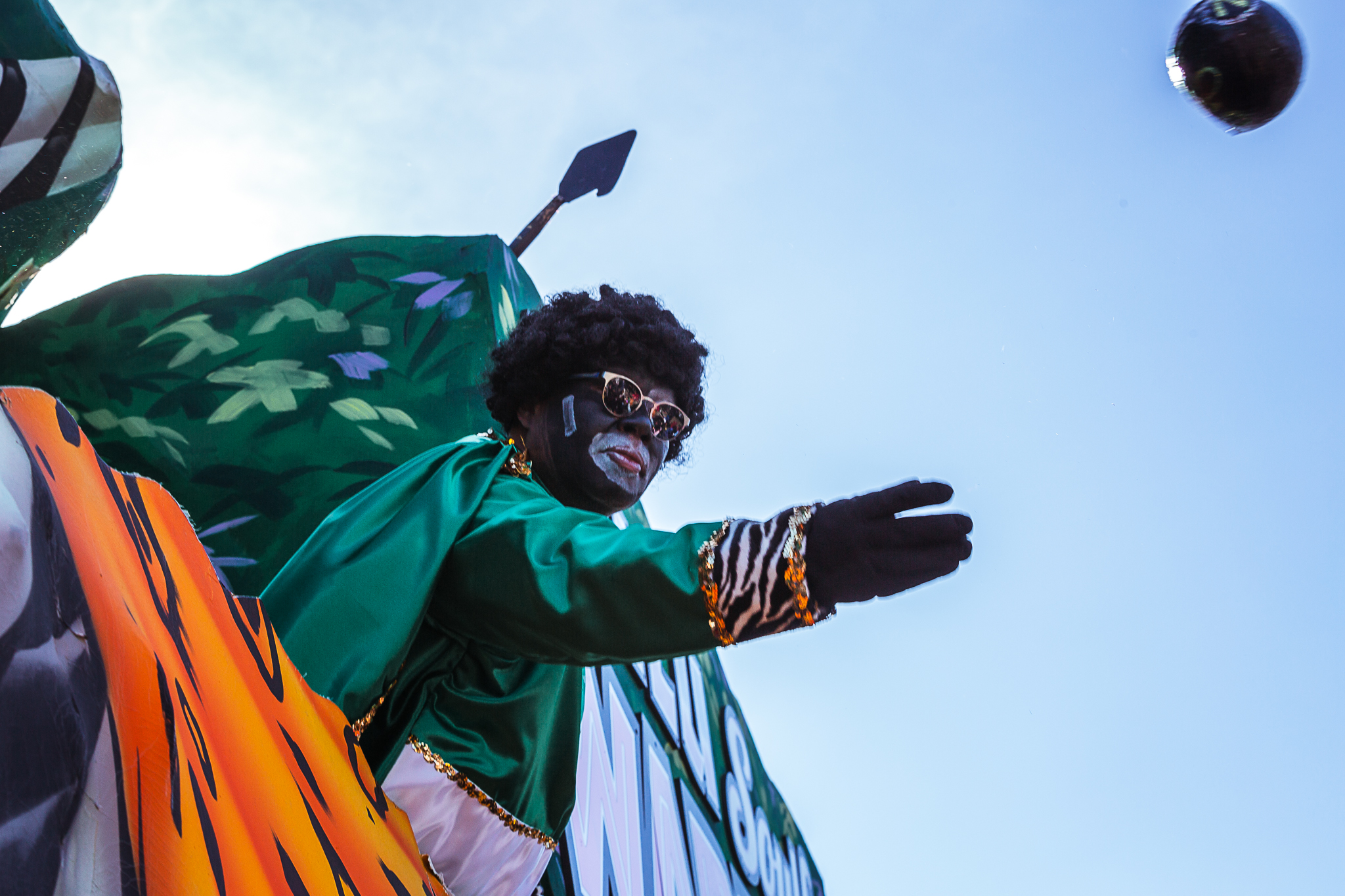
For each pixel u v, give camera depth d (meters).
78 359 3.34
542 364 2.11
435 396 3.32
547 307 2.23
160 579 1.20
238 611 1.43
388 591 1.70
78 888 0.76
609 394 2.06
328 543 1.79
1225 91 1.60
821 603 1.40
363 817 1.53
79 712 0.82
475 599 1.68
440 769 1.82
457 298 3.47
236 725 1.22
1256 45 1.56
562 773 2.03
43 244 1.76
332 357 3.35
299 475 3.19
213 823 1.00
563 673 2.01
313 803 1.36
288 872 1.15
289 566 1.80
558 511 1.71
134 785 0.87
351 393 3.30
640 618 1.49
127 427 3.24
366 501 1.87
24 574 0.83
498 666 1.88
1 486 0.85
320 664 1.65
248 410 3.27
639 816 3.79
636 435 2.08
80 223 1.79
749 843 5.12
